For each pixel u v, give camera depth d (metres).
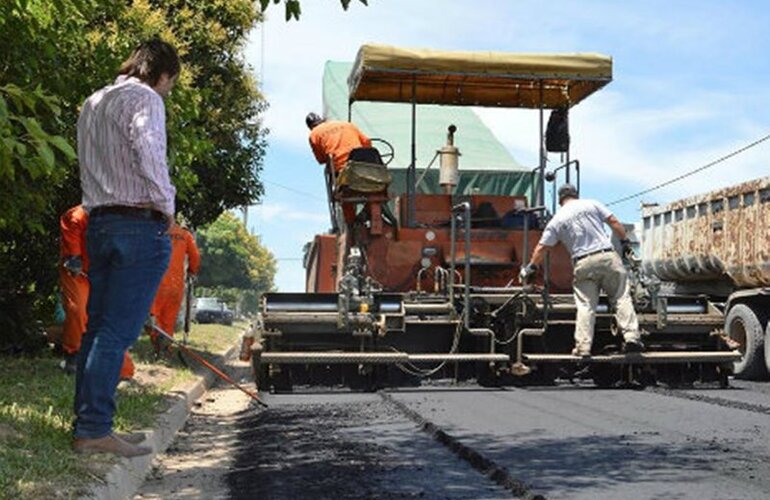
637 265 9.95
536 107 11.77
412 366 9.73
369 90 11.54
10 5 6.54
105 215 4.84
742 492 4.41
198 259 11.96
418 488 4.65
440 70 10.29
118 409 6.81
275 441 6.31
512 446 5.70
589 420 6.90
